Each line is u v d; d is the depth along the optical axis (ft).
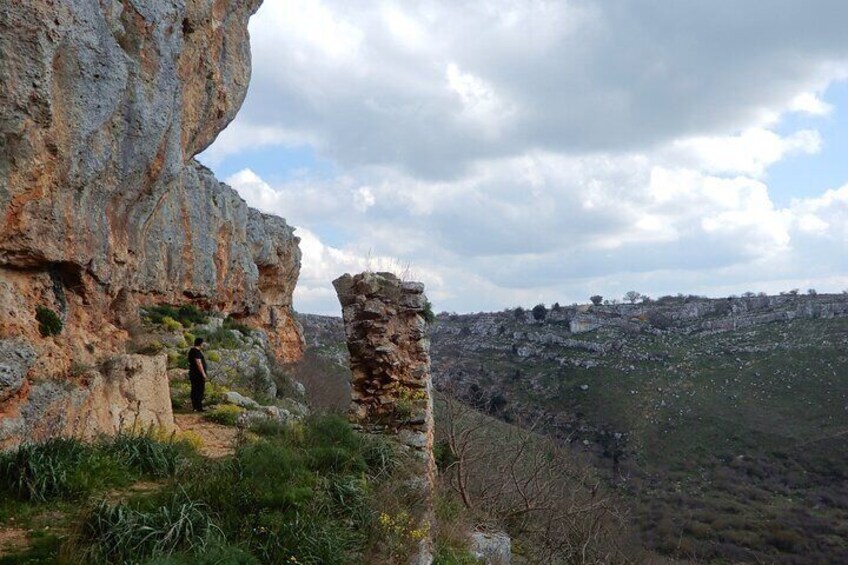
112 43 32.86
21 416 25.90
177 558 18.15
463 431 56.34
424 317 42.65
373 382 40.40
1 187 26.89
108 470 24.99
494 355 246.68
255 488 23.82
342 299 41.60
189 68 51.67
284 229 120.37
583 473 67.87
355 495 26.07
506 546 39.19
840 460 143.54
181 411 45.44
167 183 44.39
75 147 30.73
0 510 21.18
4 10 25.77
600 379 207.72
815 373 199.41
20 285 29.76
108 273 37.73
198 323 73.41
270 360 82.58
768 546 96.84
